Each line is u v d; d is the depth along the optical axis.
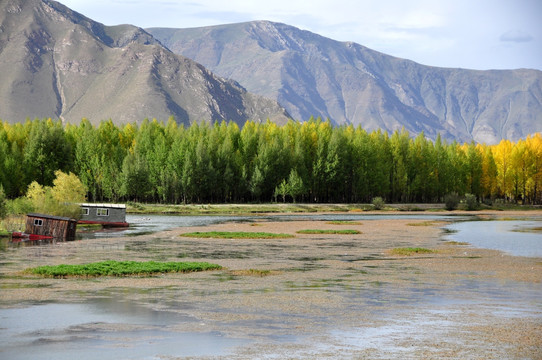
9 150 156.25
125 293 31.08
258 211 147.50
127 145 187.12
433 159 191.38
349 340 21.75
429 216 134.62
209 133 188.38
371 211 157.88
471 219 120.94
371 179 177.25
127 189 150.50
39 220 68.88
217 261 46.56
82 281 35.00
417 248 55.84
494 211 165.25
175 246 59.09
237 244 61.72
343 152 176.00
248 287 33.38
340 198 187.38
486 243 64.00
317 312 26.61
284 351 20.22
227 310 26.92
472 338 22.14
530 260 47.75
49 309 26.83
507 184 189.50
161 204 155.38
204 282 35.09
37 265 42.56
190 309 27.08
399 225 97.38
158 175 161.75
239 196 175.12
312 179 174.38
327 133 188.75
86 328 23.30
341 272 40.25
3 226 75.19
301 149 174.88
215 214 137.00
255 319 25.11
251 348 20.55
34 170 148.50
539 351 20.47
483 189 193.50
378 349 20.56
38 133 151.62
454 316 25.92
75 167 161.38
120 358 19.23
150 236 71.69
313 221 108.69
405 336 22.41
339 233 77.88
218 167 166.50
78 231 79.94
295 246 59.81
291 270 41.22
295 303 28.69
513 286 34.31
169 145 176.25
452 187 189.88
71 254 50.72
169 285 33.81
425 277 37.94
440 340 21.83
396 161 186.62
